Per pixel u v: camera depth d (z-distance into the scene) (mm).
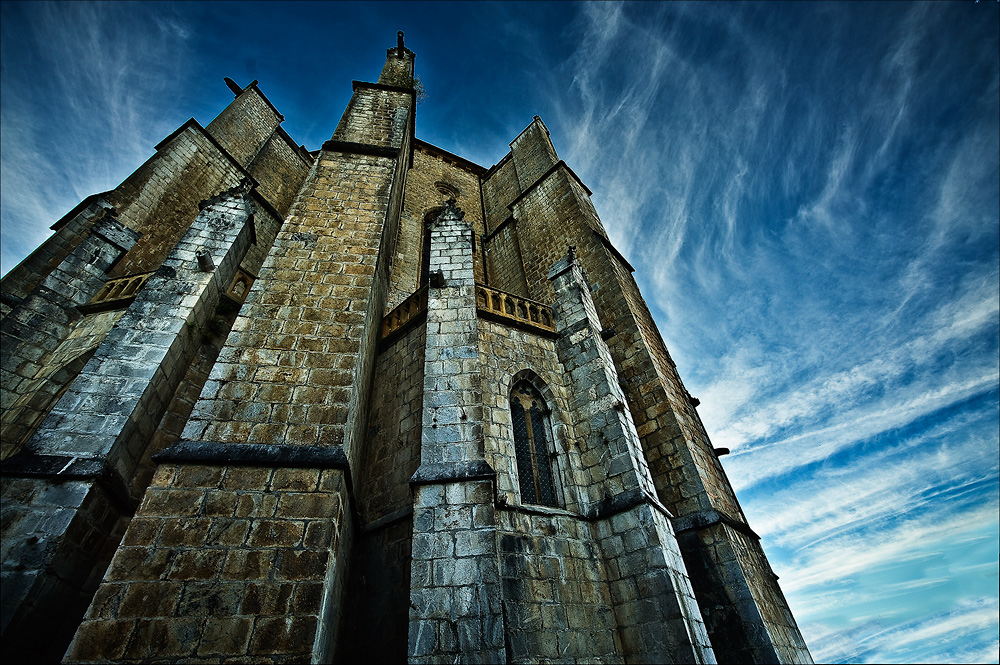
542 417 10852
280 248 10164
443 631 6027
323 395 7852
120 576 5531
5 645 5730
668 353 16344
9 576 6109
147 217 15930
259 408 7457
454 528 6973
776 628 9375
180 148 18484
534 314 12992
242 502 6379
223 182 19875
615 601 8195
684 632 7172
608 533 8867
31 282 12047
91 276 13055
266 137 25328
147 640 5141
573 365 11711
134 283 12484
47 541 6469
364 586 8164
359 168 13188
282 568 5898
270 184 24125
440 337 9711
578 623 7684
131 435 8078
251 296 9062
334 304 9336
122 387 8188
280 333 8570
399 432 9992
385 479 9508
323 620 5781
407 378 10836
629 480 9164
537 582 7770
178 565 5715
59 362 11086
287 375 7980
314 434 7324
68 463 7137
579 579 8219
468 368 9102
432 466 7652
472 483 7449
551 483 9766
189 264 10555
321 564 6027
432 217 25703
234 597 5578
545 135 28312
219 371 7738
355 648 7500
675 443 11570
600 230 21094
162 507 6141
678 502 10820
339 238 10797
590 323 12258
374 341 11820
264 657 5211
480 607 6227
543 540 8344
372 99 16984
